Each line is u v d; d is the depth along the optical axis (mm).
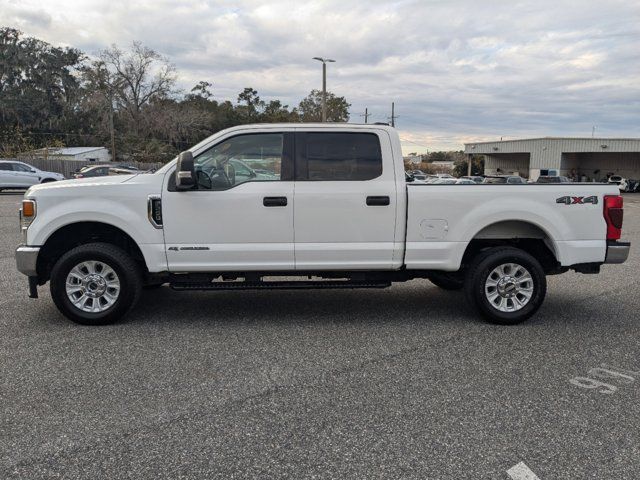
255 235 5258
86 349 4695
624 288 7398
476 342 4988
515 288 5520
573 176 51906
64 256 5250
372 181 5340
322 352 4684
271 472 2838
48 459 2949
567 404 3678
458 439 3189
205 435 3217
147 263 5242
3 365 4305
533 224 5512
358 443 3135
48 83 64688
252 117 77938
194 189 5215
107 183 5246
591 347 4871
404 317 5812
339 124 5402
